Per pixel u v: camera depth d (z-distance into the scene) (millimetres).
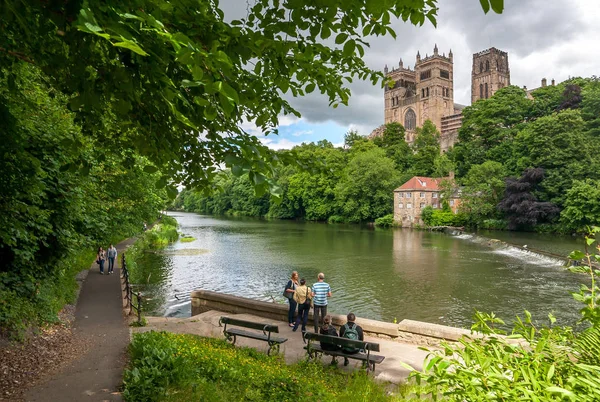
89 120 4914
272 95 5129
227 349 10203
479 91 134250
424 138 109438
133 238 42375
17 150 6359
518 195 59781
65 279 15977
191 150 4949
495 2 2143
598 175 56656
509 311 20172
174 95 3131
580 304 21312
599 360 3262
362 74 5398
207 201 141875
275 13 4031
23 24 2906
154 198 28891
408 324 11477
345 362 9602
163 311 19328
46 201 10062
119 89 3379
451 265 32375
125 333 11070
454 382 2984
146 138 4430
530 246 42094
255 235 58656
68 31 2980
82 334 10922
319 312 12992
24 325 9547
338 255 37969
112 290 17328
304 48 4309
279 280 27297
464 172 84812
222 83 2432
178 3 3111
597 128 65375
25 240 9344
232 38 3455
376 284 25891
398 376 8984
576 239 49031
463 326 17984
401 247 43906
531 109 88875
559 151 60094
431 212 70812
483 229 64500
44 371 7988
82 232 15445
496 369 3021
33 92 8406
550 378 2746
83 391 6961
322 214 91125
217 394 6660
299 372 8906
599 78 85688
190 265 32656
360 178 82688
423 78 134125
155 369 7086
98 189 15469
